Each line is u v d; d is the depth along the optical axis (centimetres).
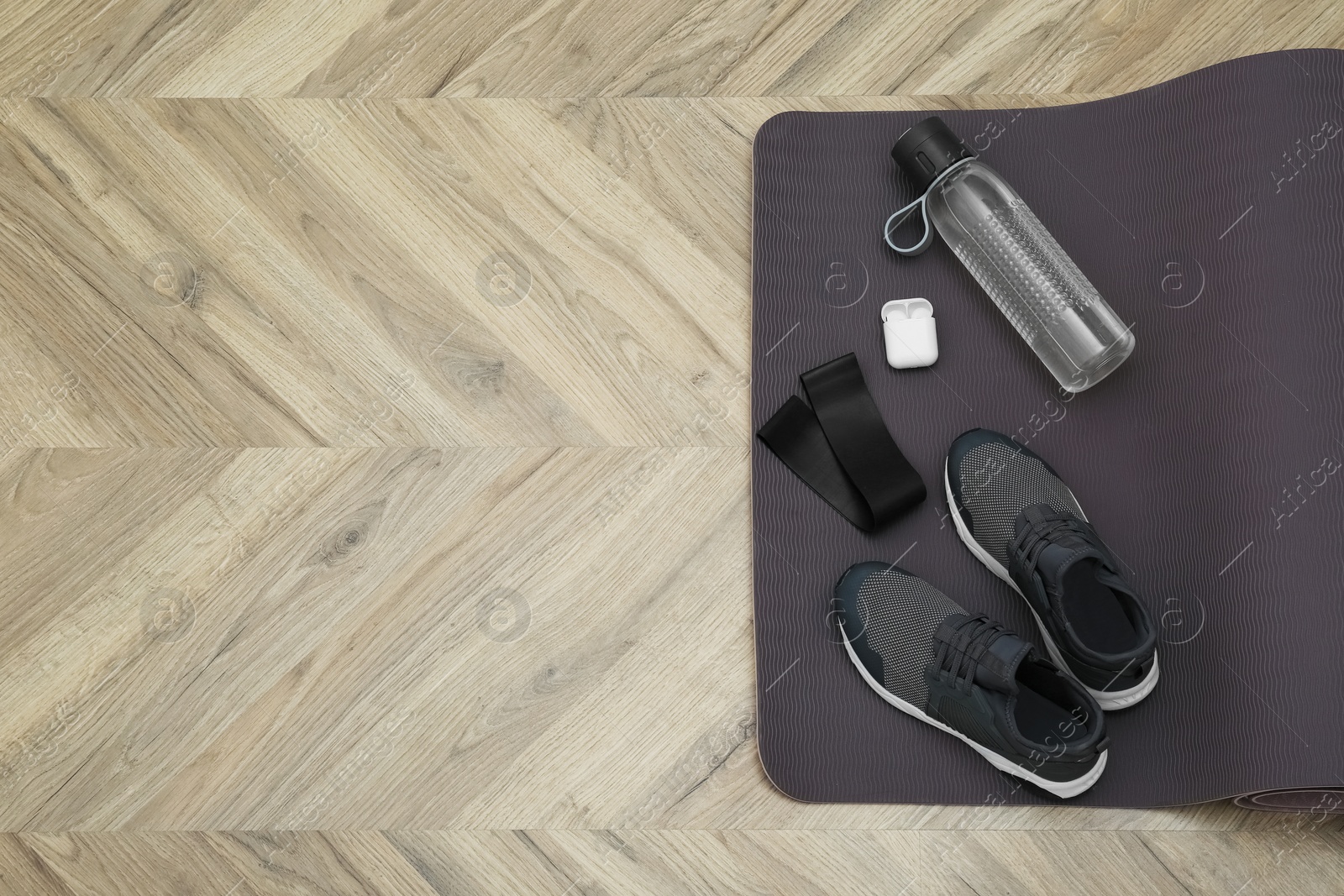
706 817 101
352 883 100
